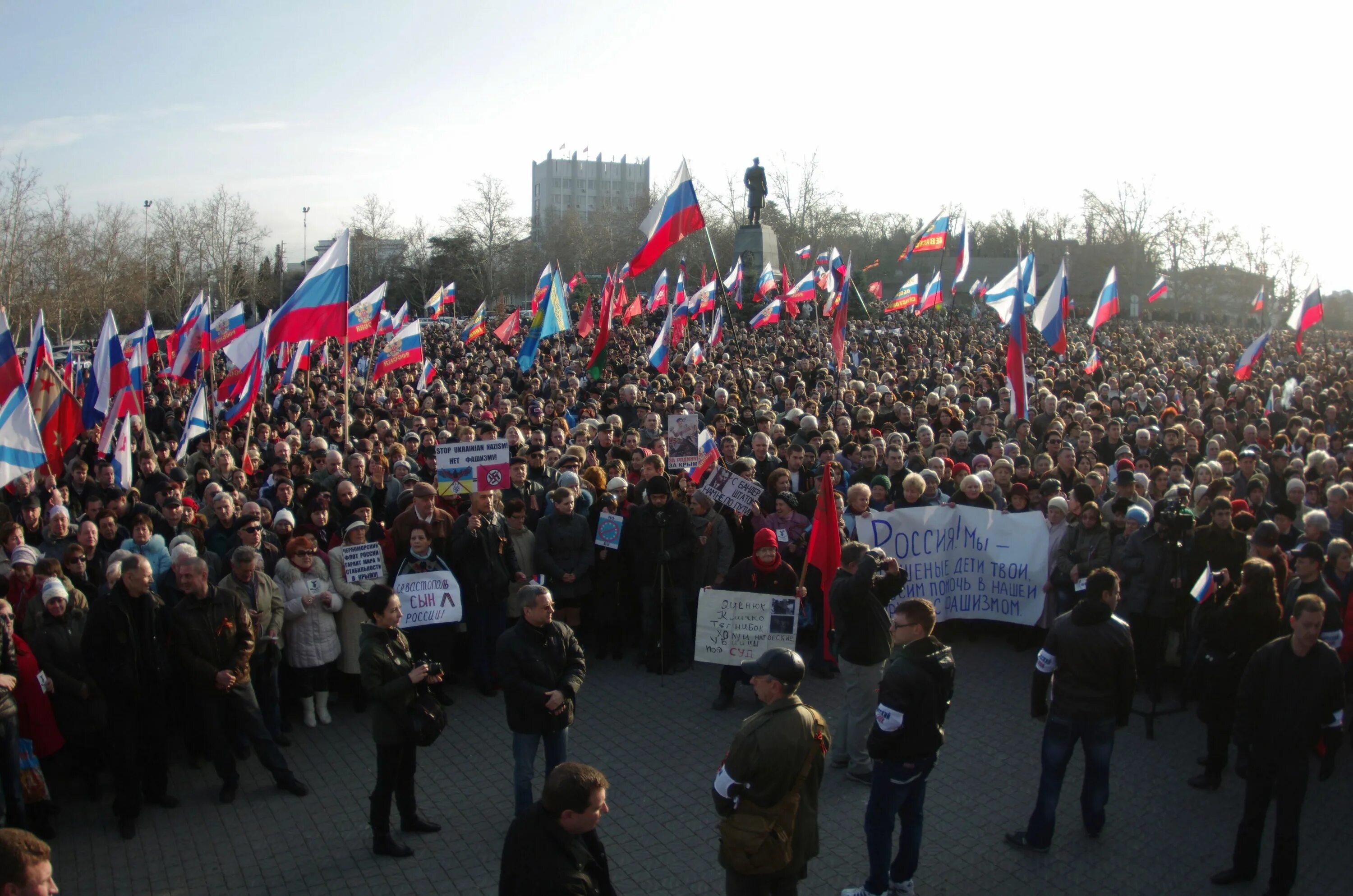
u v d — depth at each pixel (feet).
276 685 26.58
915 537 32.86
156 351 78.64
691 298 104.37
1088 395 59.82
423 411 57.00
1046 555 32.99
